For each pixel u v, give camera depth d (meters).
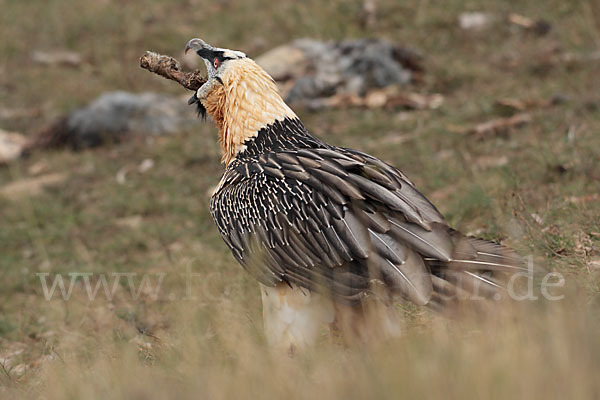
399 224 11.30
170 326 16.73
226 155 13.63
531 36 37.19
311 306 12.09
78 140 33.16
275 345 12.05
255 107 13.09
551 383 7.90
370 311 11.64
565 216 16.91
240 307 14.33
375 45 35.50
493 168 22.48
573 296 11.30
